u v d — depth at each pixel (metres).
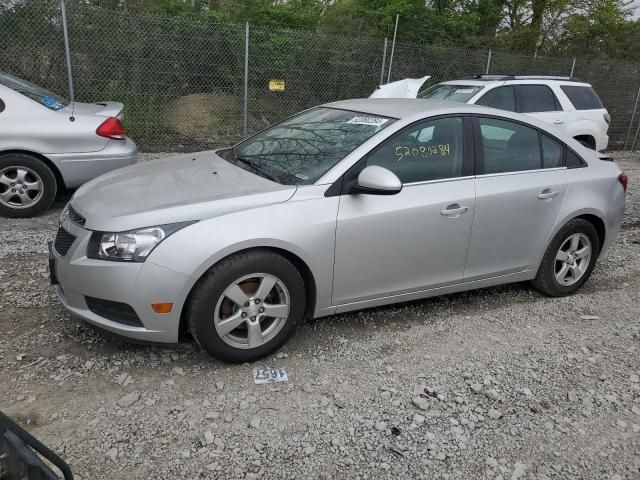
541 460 2.88
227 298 3.32
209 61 11.20
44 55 10.01
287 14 14.39
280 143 4.24
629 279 5.35
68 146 6.00
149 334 3.22
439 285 4.14
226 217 3.26
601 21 19.33
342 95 12.35
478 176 4.13
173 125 11.00
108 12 10.27
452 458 2.84
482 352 3.85
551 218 4.48
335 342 3.85
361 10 16.22
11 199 6.01
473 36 17.28
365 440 2.92
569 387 3.50
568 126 9.17
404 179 3.84
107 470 2.60
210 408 3.08
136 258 3.12
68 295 3.35
